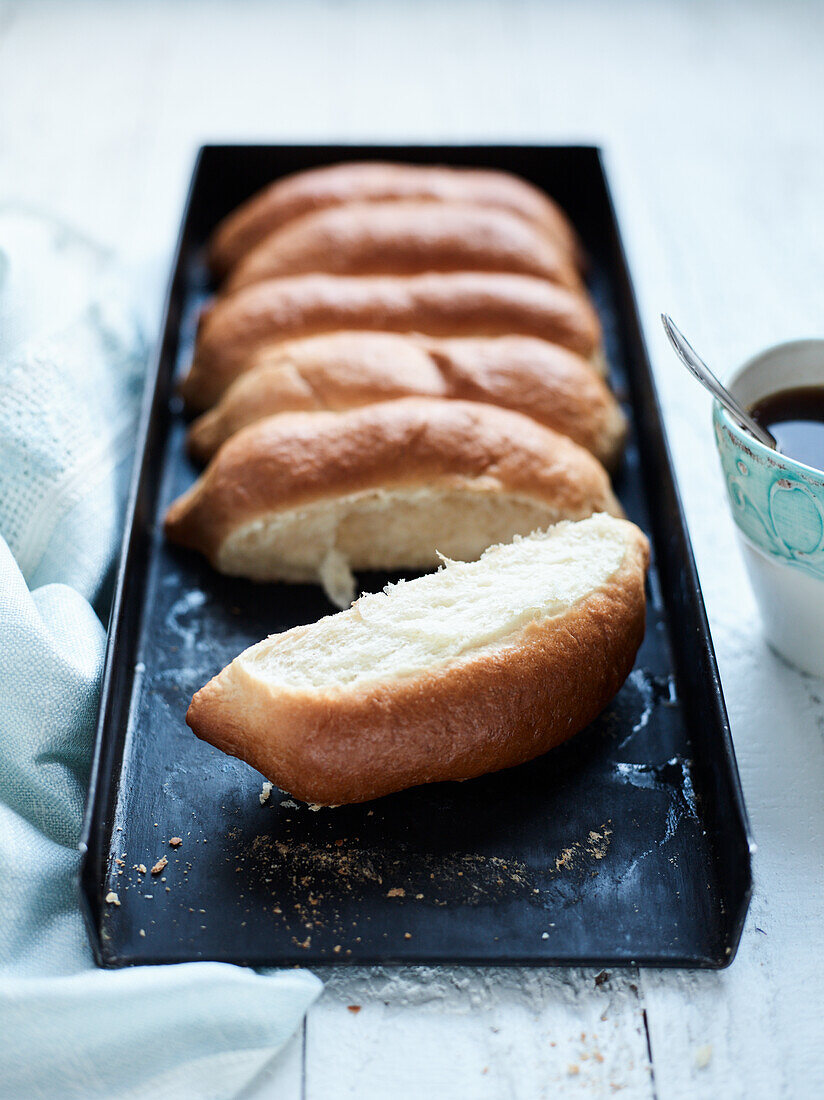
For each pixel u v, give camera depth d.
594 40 0.86
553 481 0.49
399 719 0.42
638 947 0.41
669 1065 0.40
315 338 0.55
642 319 0.57
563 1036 0.40
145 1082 0.40
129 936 0.41
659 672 0.48
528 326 0.56
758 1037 0.40
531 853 0.43
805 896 0.43
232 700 0.43
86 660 0.46
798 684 0.50
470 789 0.45
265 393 0.53
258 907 0.42
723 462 0.47
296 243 0.60
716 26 0.87
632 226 0.71
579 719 0.44
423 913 0.42
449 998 0.41
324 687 0.43
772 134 0.78
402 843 0.43
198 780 0.45
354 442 0.49
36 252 0.58
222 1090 0.40
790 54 0.85
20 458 0.51
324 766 0.42
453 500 0.49
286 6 0.89
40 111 0.79
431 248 0.59
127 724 0.47
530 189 0.65
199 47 0.85
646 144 0.77
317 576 0.51
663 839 0.44
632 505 0.54
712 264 0.69
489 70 0.83
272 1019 0.40
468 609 0.45
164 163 0.75
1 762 0.45
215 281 0.64
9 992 0.39
